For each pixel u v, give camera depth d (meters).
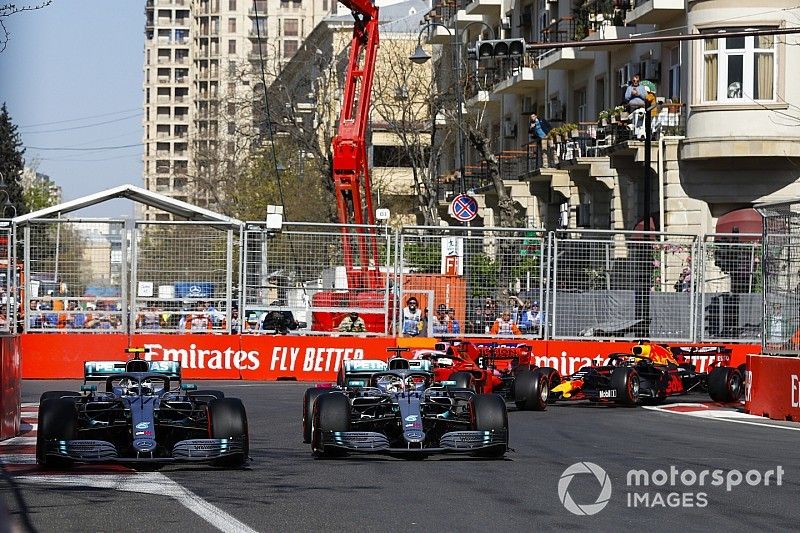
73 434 17.83
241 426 18.20
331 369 40.16
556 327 39.75
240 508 14.57
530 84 71.94
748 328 39.75
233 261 40.31
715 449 21.45
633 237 46.41
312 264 40.31
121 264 39.69
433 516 14.09
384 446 19.19
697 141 47.97
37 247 39.31
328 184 76.88
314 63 100.06
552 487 16.45
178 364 20.69
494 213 75.44
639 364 32.28
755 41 47.81
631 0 56.97
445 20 86.69
